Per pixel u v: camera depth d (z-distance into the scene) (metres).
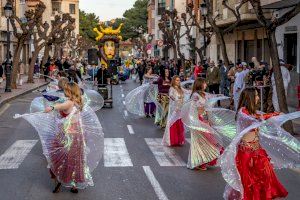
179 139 13.09
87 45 107.12
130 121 18.45
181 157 11.59
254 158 6.97
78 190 8.67
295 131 14.68
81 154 8.37
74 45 87.88
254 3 14.26
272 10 27.36
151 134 15.23
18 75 40.62
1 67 39.91
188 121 10.11
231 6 34.12
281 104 14.23
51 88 13.93
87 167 8.52
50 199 8.13
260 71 19.36
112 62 38.66
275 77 14.25
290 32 24.67
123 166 10.57
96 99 10.95
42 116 8.55
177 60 41.41
